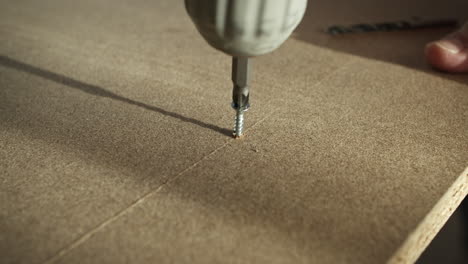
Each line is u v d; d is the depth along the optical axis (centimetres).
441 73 90
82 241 48
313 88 83
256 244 48
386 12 126
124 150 63
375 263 46
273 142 66
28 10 120
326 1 136
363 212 53
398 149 65
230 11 48
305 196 55
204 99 78
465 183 62
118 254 47
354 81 86
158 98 78
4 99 77
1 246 47
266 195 55
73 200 54
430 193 56
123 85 82
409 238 49
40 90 80
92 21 114
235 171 59
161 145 65
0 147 64
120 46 99
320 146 65
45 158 61
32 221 51
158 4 128
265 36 51
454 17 122
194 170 59
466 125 72
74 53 95
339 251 47
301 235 49
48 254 46
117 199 54
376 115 74
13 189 55
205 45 101
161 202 54
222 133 68
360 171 60
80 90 80
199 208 53
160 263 46
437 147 66
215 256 47
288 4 49
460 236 124
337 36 109
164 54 96
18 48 97
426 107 77
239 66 58
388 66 93
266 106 76
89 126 69
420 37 110
